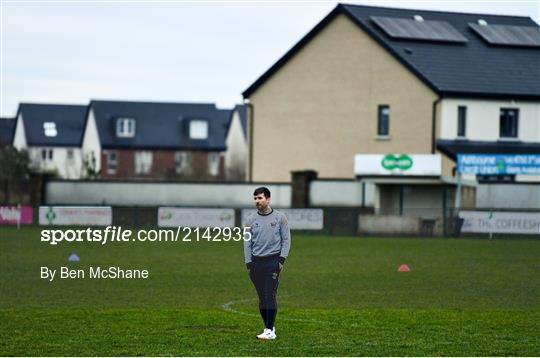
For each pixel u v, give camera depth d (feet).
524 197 290.56
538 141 318.65
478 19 352.90
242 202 312.71
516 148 313.53
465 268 175.22
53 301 125.49
